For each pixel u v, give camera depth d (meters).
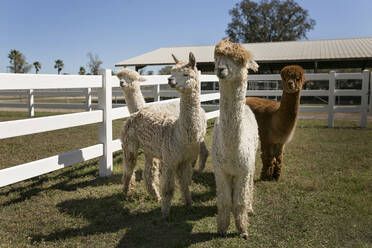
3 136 3.57
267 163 4.66
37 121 3.96
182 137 3.35
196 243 3.03
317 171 5.12
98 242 3.09
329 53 23.27
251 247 2.96
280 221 3.44
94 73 46.50
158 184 4.19
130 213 3.69
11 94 14.27
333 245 2.96
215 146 3.01
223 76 2.47
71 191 4.42
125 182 4.17
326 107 10.39
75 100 23.91
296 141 7.55
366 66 27.89
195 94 3.29
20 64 44.53
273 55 24.45
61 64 49.62
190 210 3.77
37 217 3.59
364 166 5.39
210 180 4.90
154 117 3.79
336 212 3.62
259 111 4.80
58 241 3.09
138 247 3.00
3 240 3.09
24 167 3.88
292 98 4.24
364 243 2.98
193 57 3.24
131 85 4.94
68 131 9.82
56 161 4.28
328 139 7.79
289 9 49.44
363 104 9.84
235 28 51.16
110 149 5.16
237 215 3.06
